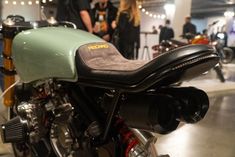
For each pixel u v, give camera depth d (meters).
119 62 1.40
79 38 1.51
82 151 1.45
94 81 1.32
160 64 1.10
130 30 4.84
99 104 1.47
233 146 3.06
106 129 1.36
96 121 1.42
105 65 1.35
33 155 1.77
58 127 1.55
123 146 1.39
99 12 4.50
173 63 1.08
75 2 3.66
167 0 14.71
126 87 1.19
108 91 1.42
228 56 11.82
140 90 1.16
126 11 4.76
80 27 3.69
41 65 1.56
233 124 3.90
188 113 1.26
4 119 2.20
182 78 1.16
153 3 17.36
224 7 23.78
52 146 1.58
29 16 5.17
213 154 2.83
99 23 4.42
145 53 14.11
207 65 1.13
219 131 3.57
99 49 1.47
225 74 9.31
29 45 1.61
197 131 3.53
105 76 1.27
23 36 1.66
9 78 2.04
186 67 1.08
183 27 10.71
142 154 1.33
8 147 2.56
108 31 4.62
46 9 3.82
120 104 1.30
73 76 1.42
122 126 1.40
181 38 9.66
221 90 6.25
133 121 1.27
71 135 1.49
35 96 1.77
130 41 4.87
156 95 1.21
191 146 3.03
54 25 1.99
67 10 3.70
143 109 1.21
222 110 4.68
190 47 1.10
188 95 1.26
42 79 1.61
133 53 4.99
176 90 1.27
